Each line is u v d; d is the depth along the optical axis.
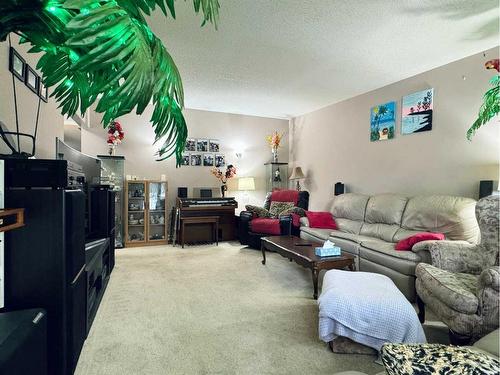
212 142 5.86
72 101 0.95
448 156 3.43
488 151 3.07
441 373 0.61
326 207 5.42
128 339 2.01
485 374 0.59
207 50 3.11
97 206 3.04
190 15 2.44
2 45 1.72
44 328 1.18
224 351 1.88
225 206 5.34
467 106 3.24
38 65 0.85
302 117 6.09
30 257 1.35
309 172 5.88
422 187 3.72
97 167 3.20
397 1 2.27
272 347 1.93
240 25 2.61
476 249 2.22
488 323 1.67
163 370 1.68
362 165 4.62
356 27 2.65
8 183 1.31
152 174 5.43
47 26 0.64
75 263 1.53
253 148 6.22
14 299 1.33
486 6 2.33
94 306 2.23
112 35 0.56
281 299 2.74
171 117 0.77
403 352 0.67
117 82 0.61
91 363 1.73
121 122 5.24
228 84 4.20
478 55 3.14
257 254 4.50
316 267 2.73
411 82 3.84
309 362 1.77
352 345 1.86
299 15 2.46
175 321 2.28
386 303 1.81
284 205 5.22
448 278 2.01
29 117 2.17
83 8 0.55
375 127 4.38
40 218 1.36
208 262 4.03
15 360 0.88
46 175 1.36
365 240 3.42
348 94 4.67
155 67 0.67
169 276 3.39
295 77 3.91
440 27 2.64
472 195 3.21
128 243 4.95
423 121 3.69
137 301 2.66
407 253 2.74
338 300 1.86
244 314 2.42
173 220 5.32
